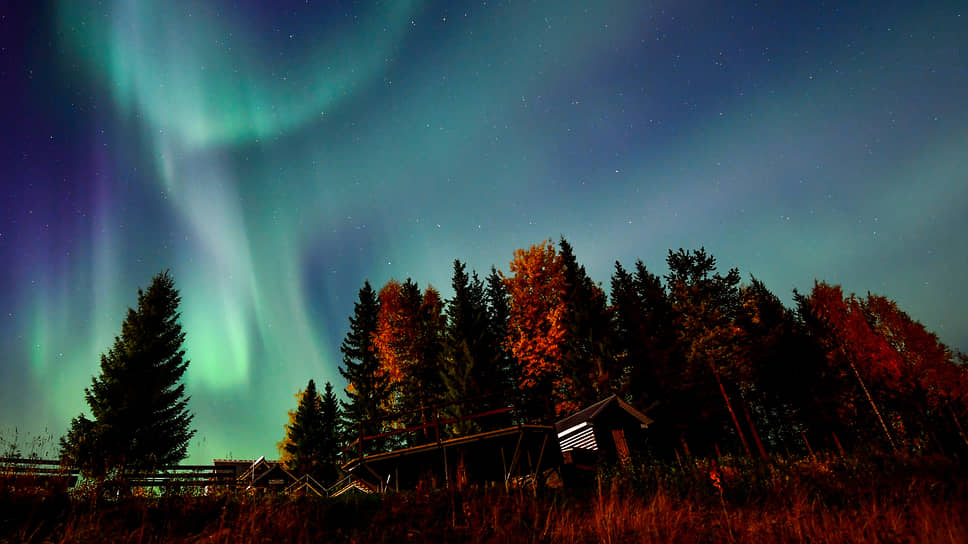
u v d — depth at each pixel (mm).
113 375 27156
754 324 41250
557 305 32688
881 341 32875
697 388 31906
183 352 30328
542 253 34156
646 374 34031
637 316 38094
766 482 11906
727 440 36125
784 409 39250
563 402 29922
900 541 6961
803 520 7965
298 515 9094
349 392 36594
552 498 10727
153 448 25438
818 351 36438
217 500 9914
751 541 7438
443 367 34562
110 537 7941
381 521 9086
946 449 26938
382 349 35125
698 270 38938
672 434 31312
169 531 8484
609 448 20156
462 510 9383
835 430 33750
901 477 11586
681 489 11547
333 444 40875
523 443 15750
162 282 31594
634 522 8477
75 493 9336
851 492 10352
